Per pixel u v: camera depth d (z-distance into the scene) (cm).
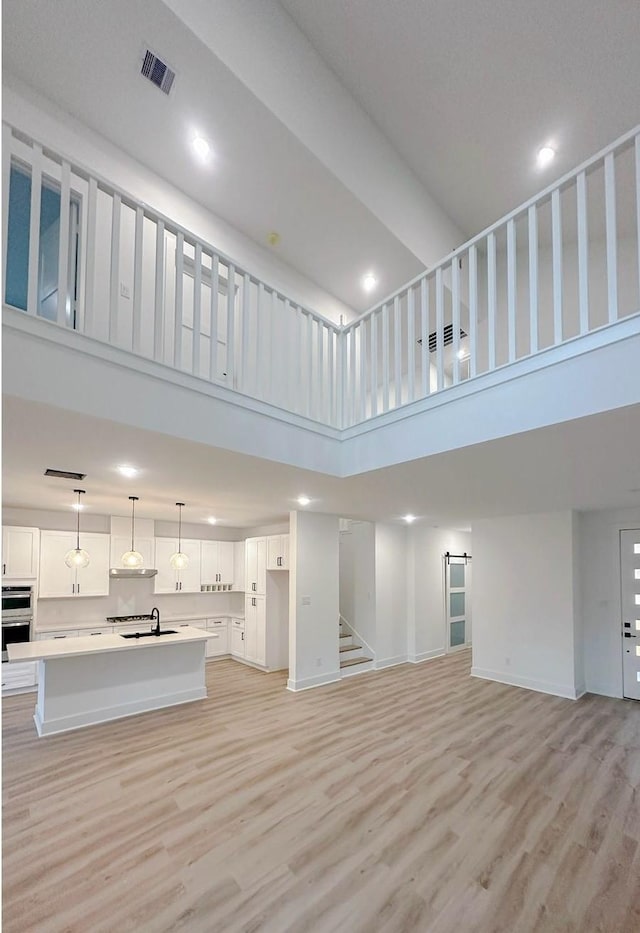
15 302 371
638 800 366
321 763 418
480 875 283
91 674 516
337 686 663
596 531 666
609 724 522
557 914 257
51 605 696
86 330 283
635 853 304
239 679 696
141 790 370
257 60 365
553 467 384
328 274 577
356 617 823
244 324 367
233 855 296
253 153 415
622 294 520
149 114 387
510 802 360
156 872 282
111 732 485
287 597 788
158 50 336
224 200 475
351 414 434
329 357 440
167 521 830
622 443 315
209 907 257
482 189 515
